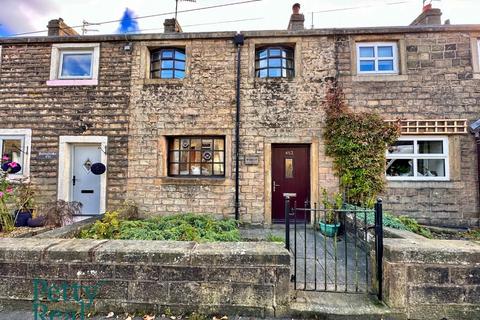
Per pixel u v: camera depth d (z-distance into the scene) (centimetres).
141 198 633
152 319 244
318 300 262
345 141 588
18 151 661
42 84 659
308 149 628
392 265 248
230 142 626
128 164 640
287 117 620
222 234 406
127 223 431
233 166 622
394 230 371
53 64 662
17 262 262
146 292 254
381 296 262
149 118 643
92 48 666
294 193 624
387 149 601
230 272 252
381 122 587
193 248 262
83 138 648
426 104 596
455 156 586
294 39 629
